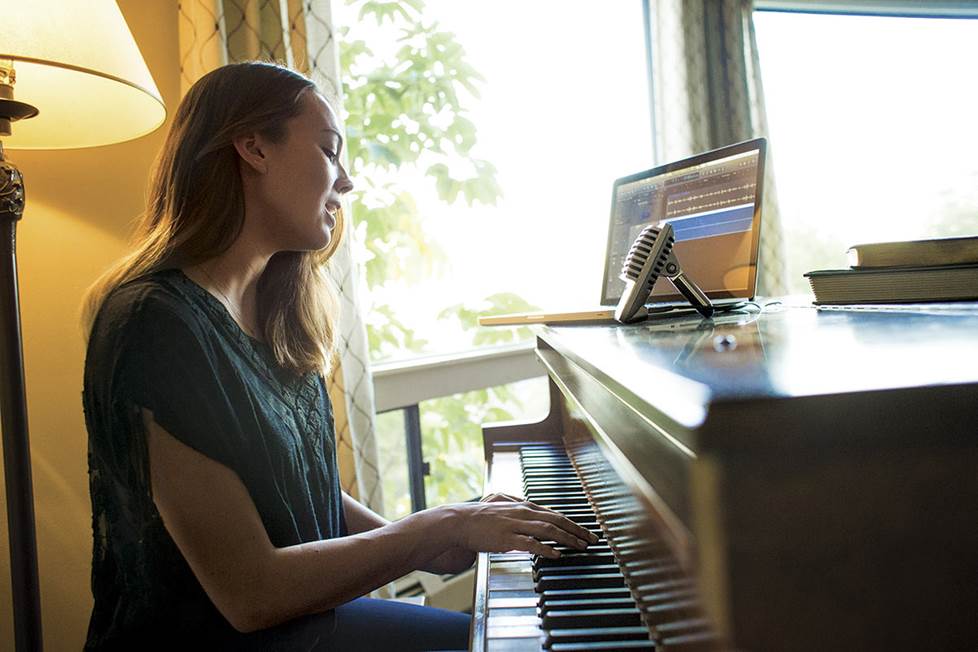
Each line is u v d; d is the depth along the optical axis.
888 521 0.35
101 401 0.82
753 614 0.35
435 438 2.51
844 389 0.35
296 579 0.81
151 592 0.87
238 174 1.01
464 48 2.57
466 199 2.58
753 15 3.11
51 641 1.69
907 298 0.90
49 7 1.13
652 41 2.98
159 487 0.79
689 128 2.85
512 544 0.83
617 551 0.80
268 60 1.61
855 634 0.35
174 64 1.79
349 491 1.84
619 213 1.63
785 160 3.38
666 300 1.41
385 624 1.17
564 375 1.21
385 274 2.42
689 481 0.38
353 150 2.36
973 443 0.35
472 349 2.66
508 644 0.66
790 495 0.35
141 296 0.85
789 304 1.25
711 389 0.38
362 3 2.37
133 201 1.77
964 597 0.35
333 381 1.84
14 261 1.25
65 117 1.38
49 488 1.68
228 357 0.89
